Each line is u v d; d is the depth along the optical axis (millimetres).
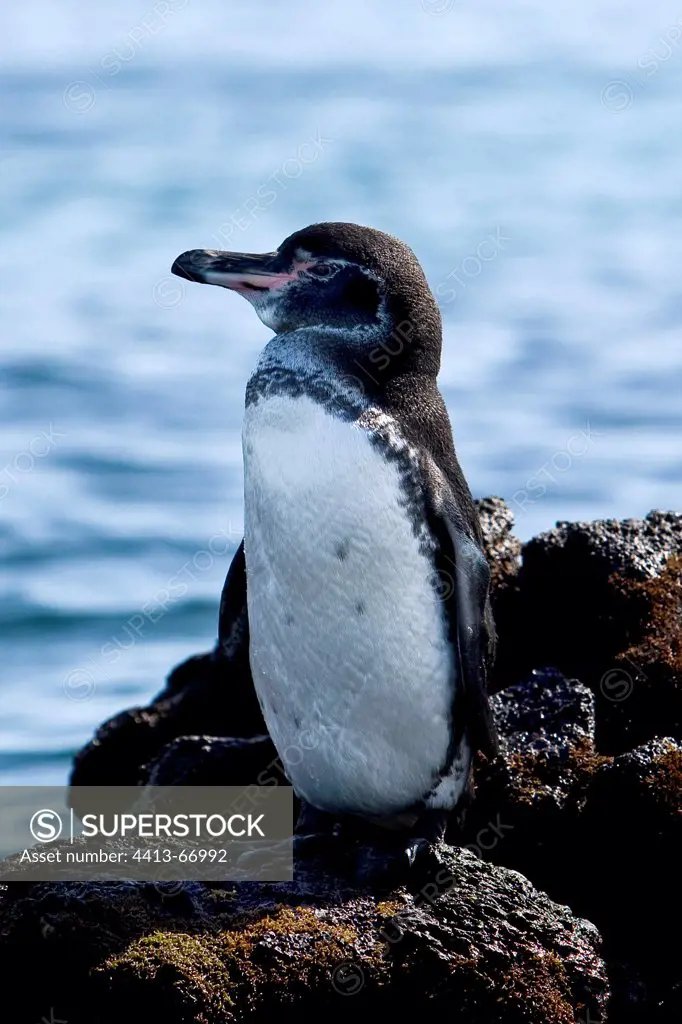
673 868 12086
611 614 15312
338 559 11633
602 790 12500
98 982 10359
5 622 29984
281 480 11750
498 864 12844
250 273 12711
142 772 17578
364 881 11508
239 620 13531
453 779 12438
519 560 16641
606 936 12266
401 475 11766
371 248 12445
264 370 12250
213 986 10391
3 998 10828
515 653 15797
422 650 11867
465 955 10750
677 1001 11547
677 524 16219
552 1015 10648
